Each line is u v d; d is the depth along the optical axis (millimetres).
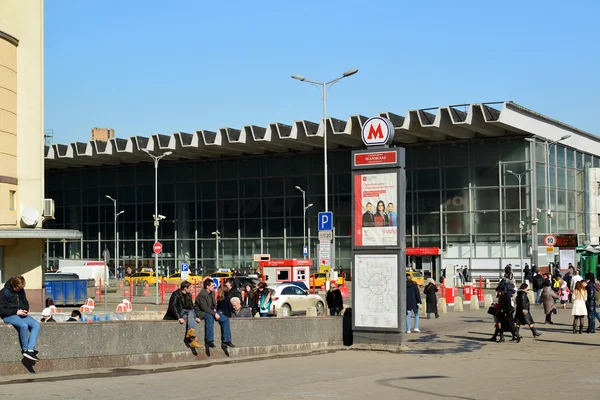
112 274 86062
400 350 21219
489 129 67500
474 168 71625
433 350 21828
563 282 38906
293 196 79250
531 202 68750
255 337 19812
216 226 82875
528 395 13109
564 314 34875
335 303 28219
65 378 15172
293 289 37062
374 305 21719
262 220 80562
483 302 44406
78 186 89938
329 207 77312
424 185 73688
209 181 83438
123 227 87438
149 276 73125
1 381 14227
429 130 67375
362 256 21922
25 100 32906
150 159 82438
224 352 18906
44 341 15266
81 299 46812
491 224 70688
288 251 79188
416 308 27094
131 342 16828
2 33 31375
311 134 70250
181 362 17781
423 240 73500
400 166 21469
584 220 79562
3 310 14664
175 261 84562
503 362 18953
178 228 84688
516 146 69875
